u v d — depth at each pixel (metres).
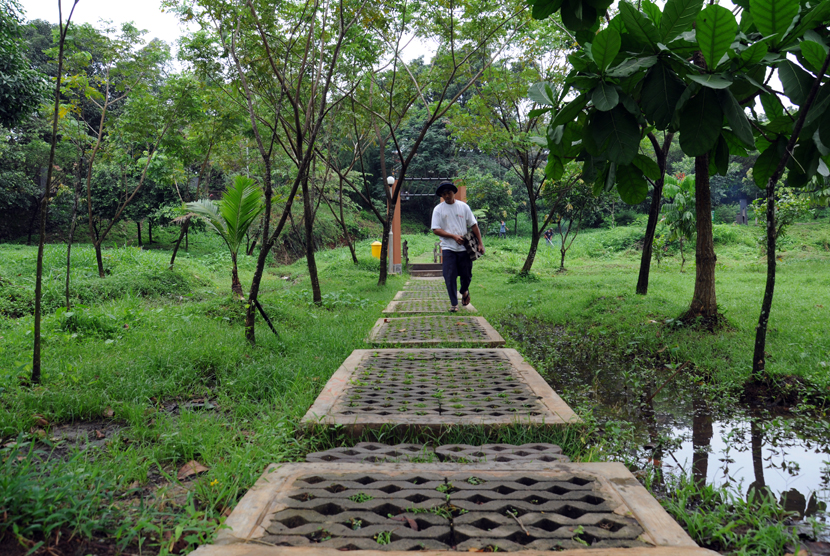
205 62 7.52
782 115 3.34
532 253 14.09
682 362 4.62
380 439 2.55
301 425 2.61
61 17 3.44
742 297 7.96
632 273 15.64
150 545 1.56
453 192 7.26
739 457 2.55
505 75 11.68
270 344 4.73
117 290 8.66
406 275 17.95
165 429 2.58
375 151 44.62
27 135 27.22
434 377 3.70
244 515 1.66
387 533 1.54
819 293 8.19
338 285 12.73
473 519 1.63
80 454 2.07
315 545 1.48
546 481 1.94
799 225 27.89
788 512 1.84
